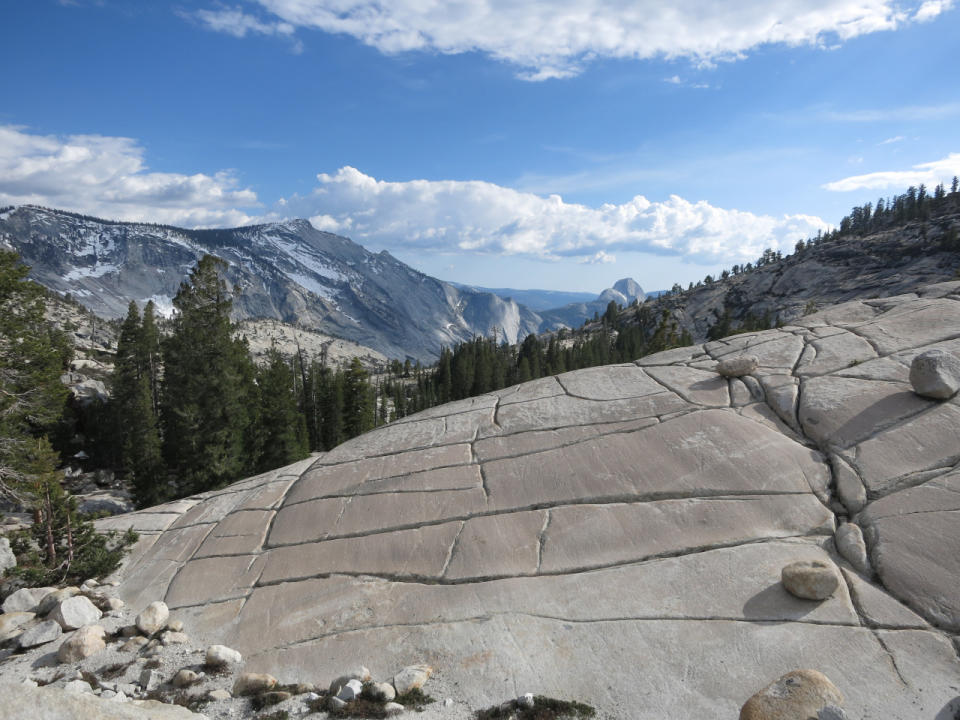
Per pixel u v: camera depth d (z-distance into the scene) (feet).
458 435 45.01
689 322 574.56
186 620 32.12
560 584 28.12
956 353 35.12
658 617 24.67
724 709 19.66
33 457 62.13
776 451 33.01
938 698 18.54
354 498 40.16
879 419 32.35
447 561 31.73
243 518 42.55
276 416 119.75
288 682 25.46
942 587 22.47
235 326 108.37
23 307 71.41
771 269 601.62
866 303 47.93
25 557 42.42
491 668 23.67
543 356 351.67
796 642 21.88
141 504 104.94
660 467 34.50
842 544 26.23
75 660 28.73
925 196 595.88
